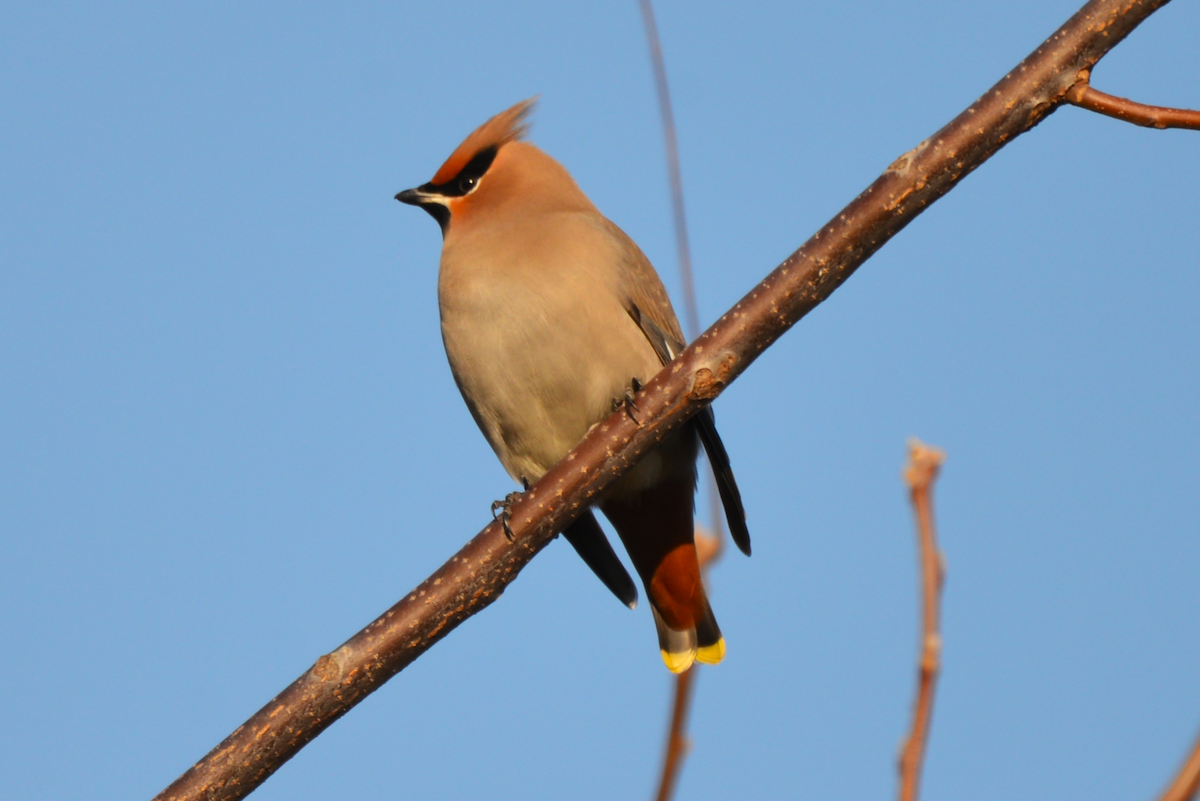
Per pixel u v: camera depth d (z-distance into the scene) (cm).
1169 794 514
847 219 789
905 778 575
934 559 610
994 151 764
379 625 812
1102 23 735
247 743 772
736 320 820
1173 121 722
